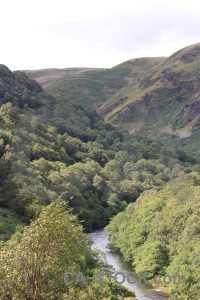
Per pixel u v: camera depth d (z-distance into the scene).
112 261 87.19
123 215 115.69
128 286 68.56
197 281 60.56
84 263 56.91
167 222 85.62
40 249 29.14
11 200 106.69
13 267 29.05
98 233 121.56
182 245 75.50
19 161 128.62
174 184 123.50
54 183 131.12
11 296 28.64
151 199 111.00
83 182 147.75
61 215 30.33
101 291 45.56
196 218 78.31
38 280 29.48
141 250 84.75
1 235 80.06
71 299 32.69
